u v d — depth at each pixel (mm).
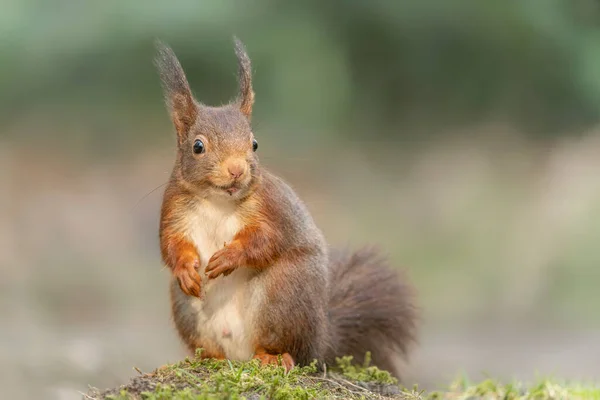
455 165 20484
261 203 6473
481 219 18328
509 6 20562
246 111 6957
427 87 21531
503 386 8086
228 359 6578
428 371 11461
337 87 20750
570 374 11172
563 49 20906
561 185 19109
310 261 6645
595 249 17000
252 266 6422
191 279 6348
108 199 19188
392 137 21391
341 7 20656
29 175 19891
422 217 18766
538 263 16844
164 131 20672
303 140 20703
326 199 19453
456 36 20922
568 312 15500
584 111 21297
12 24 20109
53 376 10344
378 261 8211
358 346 7914
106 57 20250
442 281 16578
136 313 15148
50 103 20812
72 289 16109
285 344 6570
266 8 20344
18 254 17422
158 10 19719
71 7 20109
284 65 20469
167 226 6586
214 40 19797
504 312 15562
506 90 21359
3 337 12961
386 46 21125
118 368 10922
